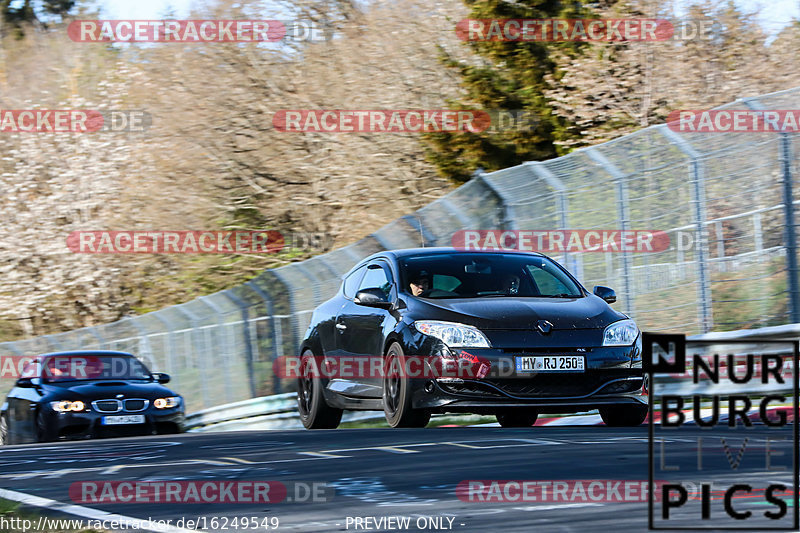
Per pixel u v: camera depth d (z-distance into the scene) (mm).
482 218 51688
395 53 107500
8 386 94562
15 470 27328
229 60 112000
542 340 32906
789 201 45000
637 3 90750
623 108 90750
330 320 40344
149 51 117312
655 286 52688
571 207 52062
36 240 119375
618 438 26797
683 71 89625
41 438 51375
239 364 67688
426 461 23453
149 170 115125
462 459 23469
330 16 110938
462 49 106562
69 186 119062
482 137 97812
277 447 28719
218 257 113750
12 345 93500
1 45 147500
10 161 123875
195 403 74312
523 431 30359
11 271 121000
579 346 33094
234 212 111812
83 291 122125
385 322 35750
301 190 110125
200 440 33656
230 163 111000
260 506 18688
